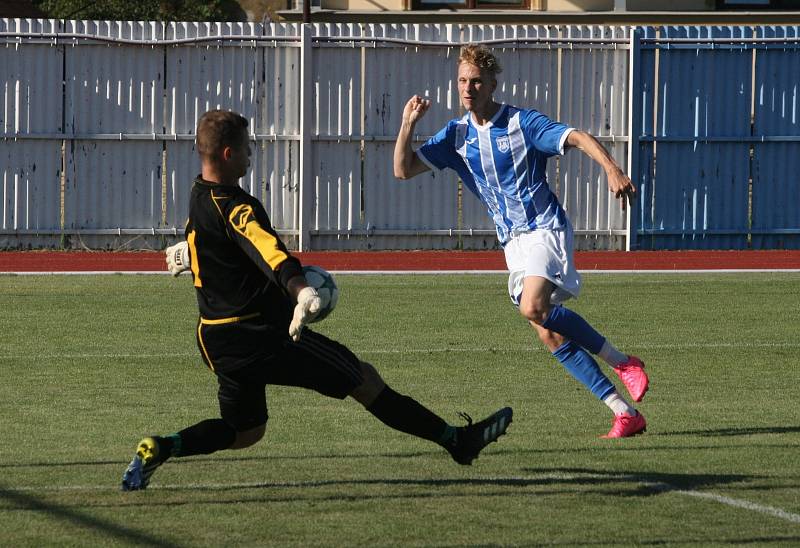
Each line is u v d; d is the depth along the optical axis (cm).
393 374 2739
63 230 5625
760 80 5772
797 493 1628
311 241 5719
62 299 4100
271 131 5644
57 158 5597
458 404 2380
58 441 2006
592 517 1496
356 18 8131
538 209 2011
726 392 2522
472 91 1961
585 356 2058
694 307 3947
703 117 5766
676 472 1764
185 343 3180
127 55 5572
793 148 5806
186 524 1460
